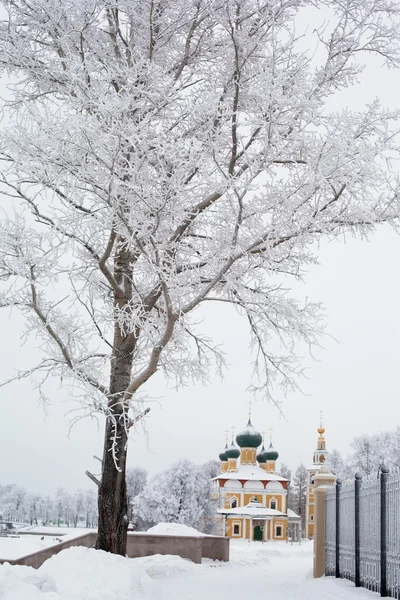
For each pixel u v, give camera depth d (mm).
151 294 13969
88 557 10516
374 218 11852
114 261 14336
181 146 11492
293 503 115562
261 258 13055
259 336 14383
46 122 11172
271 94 10695
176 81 13930
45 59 13680
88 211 12562
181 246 13688
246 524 70500
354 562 12797
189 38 14070
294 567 21094
